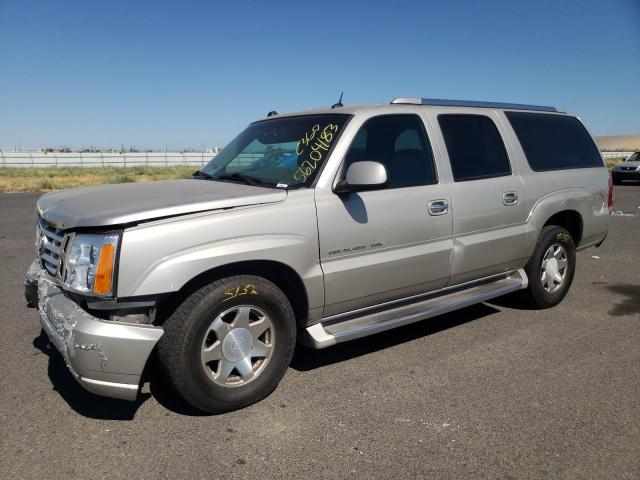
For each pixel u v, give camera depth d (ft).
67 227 10.46
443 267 14.43
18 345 14.78
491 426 10.71
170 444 10.06
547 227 17.70
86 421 10.88
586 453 9.77
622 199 59.21
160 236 10.07
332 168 12.42
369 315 13.55
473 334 15.96
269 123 15.80
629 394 12.07
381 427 10.68
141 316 10.23
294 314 12.42
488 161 15.93
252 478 9.05
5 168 156.66
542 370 13.37
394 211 13.23
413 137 14.28
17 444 10.00
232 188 12.35
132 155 189.88
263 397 11.68
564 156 18.60
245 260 10.88
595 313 17.94
